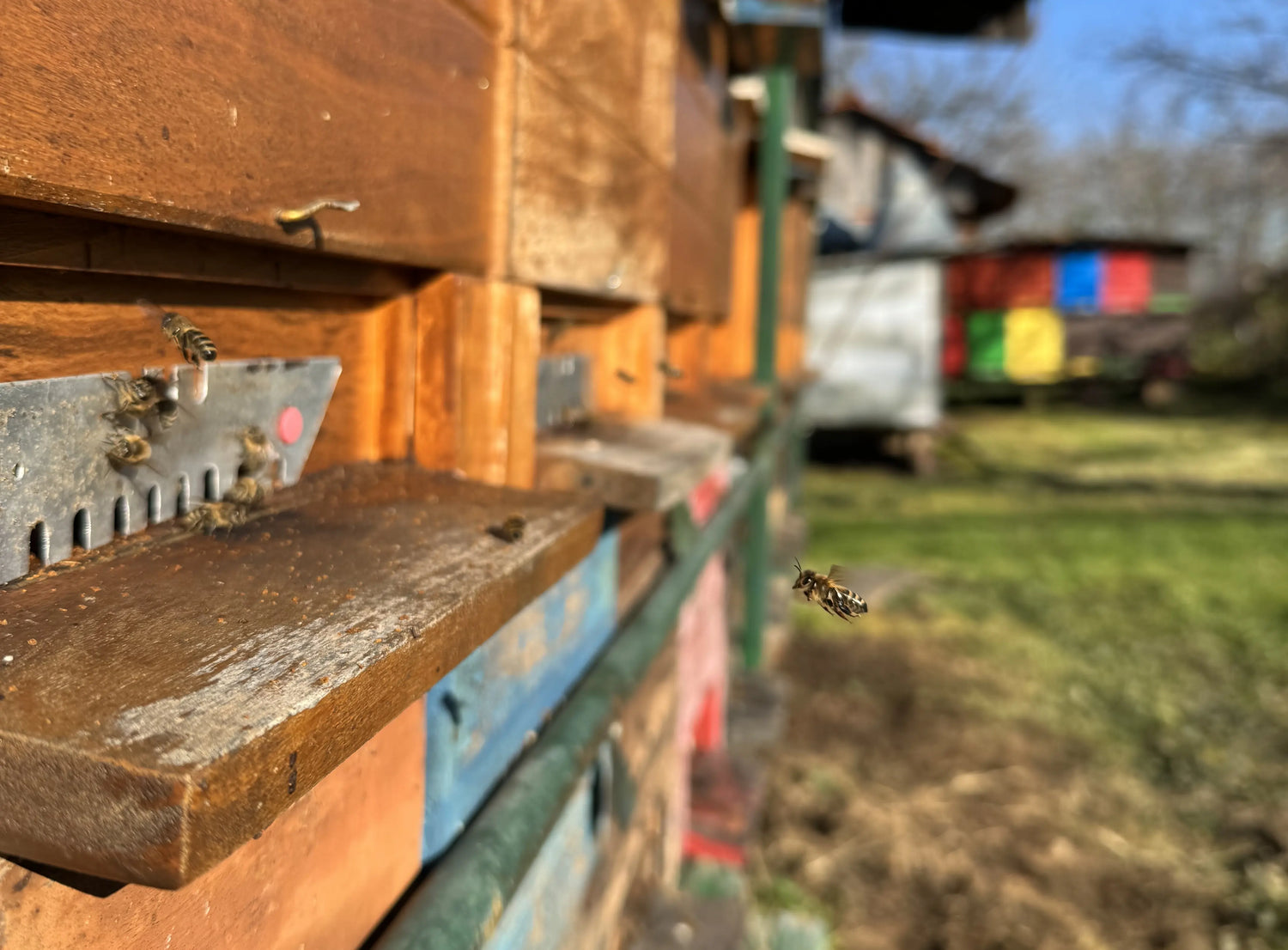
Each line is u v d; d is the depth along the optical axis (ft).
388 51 4.43
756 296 19.85
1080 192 125.80
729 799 13.42
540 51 6.12
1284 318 85.56
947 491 45.73
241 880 3.34
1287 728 19.99
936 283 48.67
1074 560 32.83
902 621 26.48
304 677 2.67
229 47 3.37
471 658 5.21
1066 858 15.51
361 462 5.47
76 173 2.75
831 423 50.08
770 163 18.52
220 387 4.05
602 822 7.86
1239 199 103.35
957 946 13.32
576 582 7.24
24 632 2.72
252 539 3.91
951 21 24.82
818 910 13.98
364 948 4.36
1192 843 16.06
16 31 2.52
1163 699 21.52
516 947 5.65
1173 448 57.00
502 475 5.97
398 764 4.57
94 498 3.39
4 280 3.09
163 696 2.45
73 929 2.60
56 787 2.16
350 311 5.27
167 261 3.57
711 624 14.69
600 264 7.55
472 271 5.60
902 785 17.58
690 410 11.38
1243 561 32.42
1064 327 69.05
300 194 3.83
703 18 11.63
